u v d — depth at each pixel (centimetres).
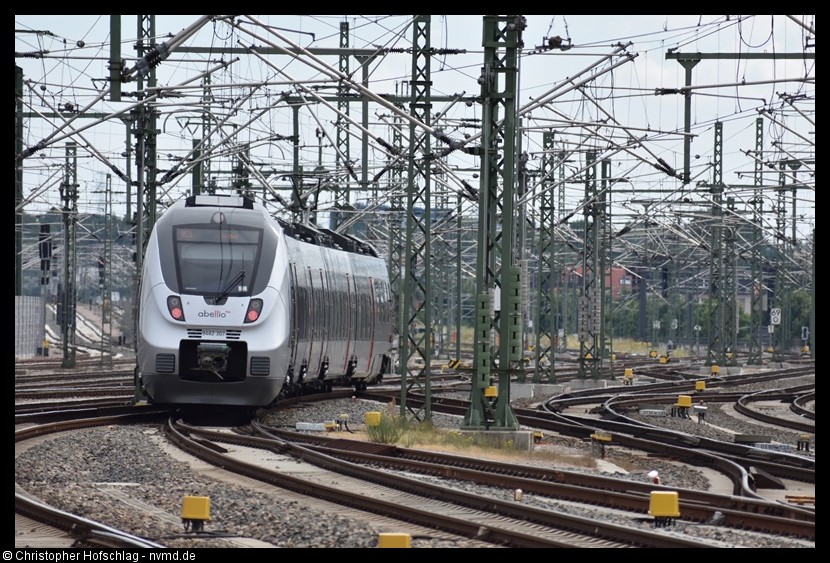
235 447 8169
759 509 5244
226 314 9688
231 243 9912
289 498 5650
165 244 9869
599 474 6919
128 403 11812
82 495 5472
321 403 12494
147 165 11669
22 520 4662
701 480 7144
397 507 5056
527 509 4984
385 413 10581
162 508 5272
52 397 12975
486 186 8812
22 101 13525
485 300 8881
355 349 14150
